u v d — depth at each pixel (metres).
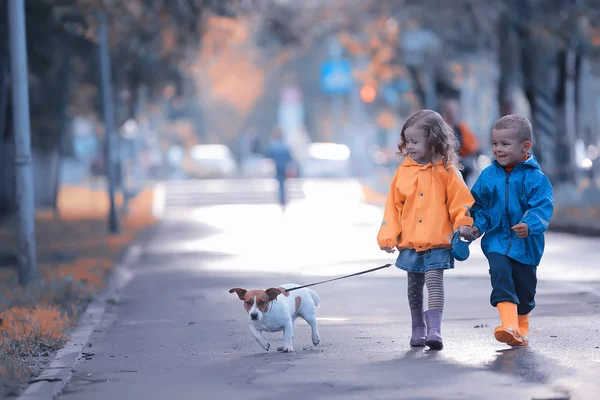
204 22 43.12
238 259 33.72
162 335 18.03
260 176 115.38
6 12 35.50
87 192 90.94
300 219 56.12
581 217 42.91
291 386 13.06
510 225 15.11
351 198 76.50
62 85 48.38
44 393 12.88
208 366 14.69
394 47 65.69
